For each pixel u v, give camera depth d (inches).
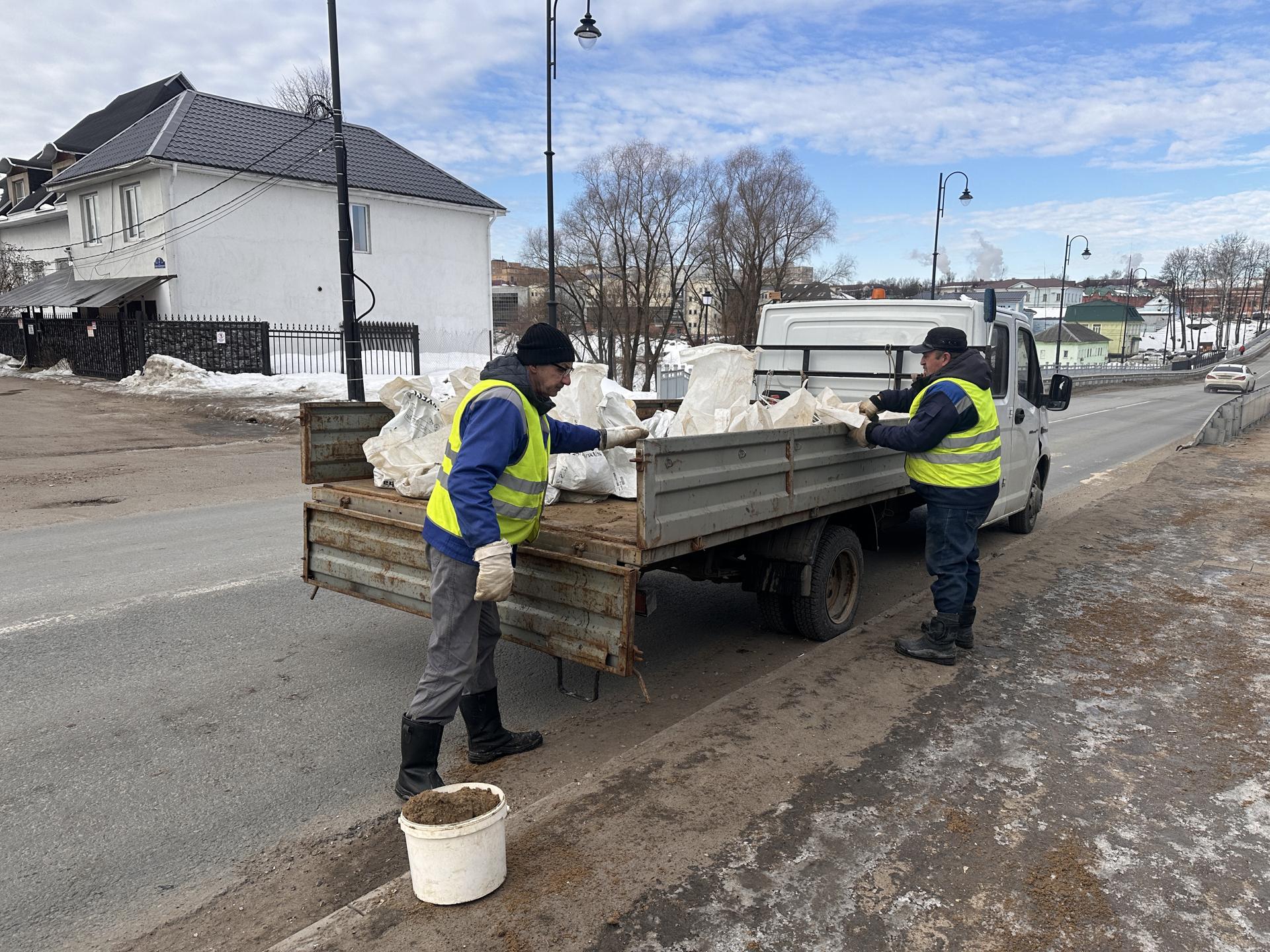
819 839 112.8
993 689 163.3
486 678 141.7
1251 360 3321.9
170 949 101.2
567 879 104.2
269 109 1074.1
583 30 626.2
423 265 1149.7
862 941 94.2
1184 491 398.6
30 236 1289.4
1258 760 136.2
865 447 197.9
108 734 155.3
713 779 128.0
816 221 1877.5
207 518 349.7
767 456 160.7
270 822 128.3
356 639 205.0
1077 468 530.3
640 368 1835.6
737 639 210.1
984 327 245.4
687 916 97.7
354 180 1047.0
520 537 131.0
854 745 139.6
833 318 265.1
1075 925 97.3
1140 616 208.5
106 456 531.8
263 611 225.0
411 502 165.3
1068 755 137.2
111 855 119.6
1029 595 225.0
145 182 927.0
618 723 162.6
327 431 193.8
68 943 101.9
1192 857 110.4
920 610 212.2
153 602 231.5
